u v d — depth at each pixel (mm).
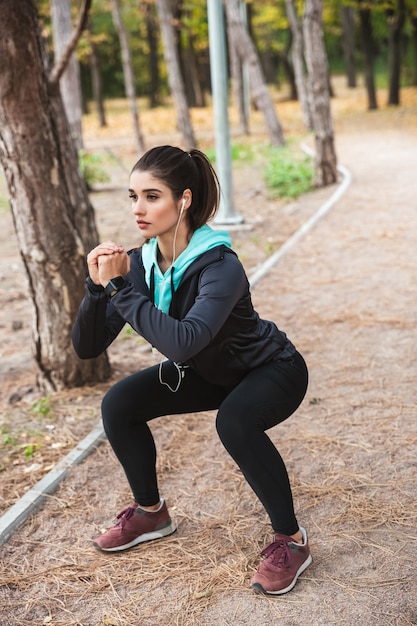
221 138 10023
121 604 2824
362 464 3719
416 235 8562
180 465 3875
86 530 3352
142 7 26797
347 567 2906
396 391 4559
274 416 2648
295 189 12336
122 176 16266
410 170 13141
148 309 2367
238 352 2633
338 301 6480
